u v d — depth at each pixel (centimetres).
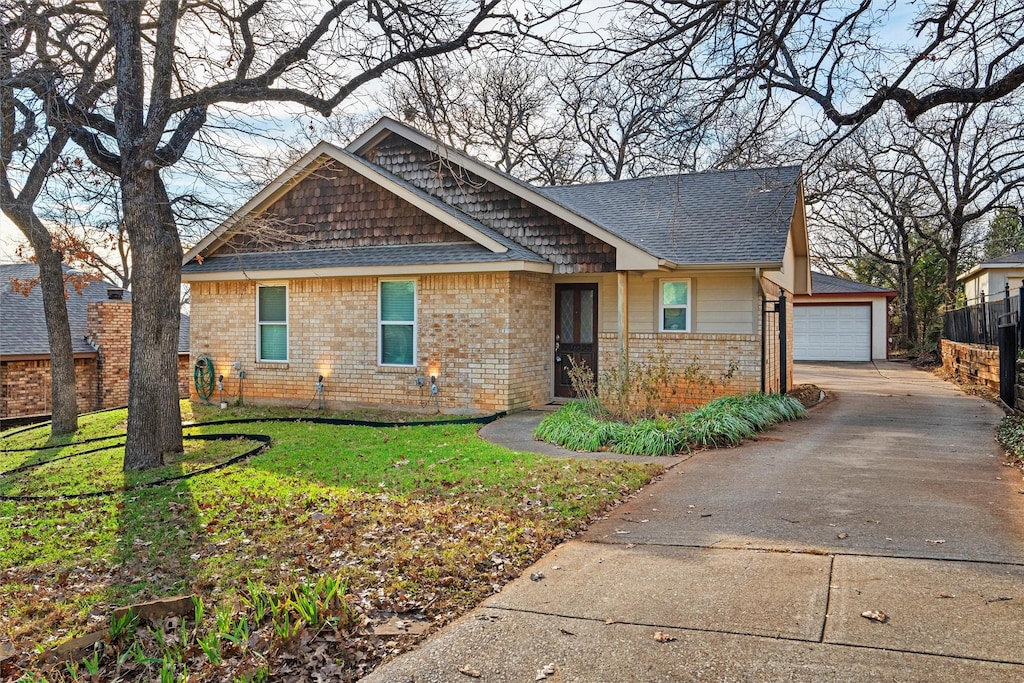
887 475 802
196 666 410
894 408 1497
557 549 596
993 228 3084
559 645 420
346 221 1600
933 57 736
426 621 466
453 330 1428
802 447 1005
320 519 701
